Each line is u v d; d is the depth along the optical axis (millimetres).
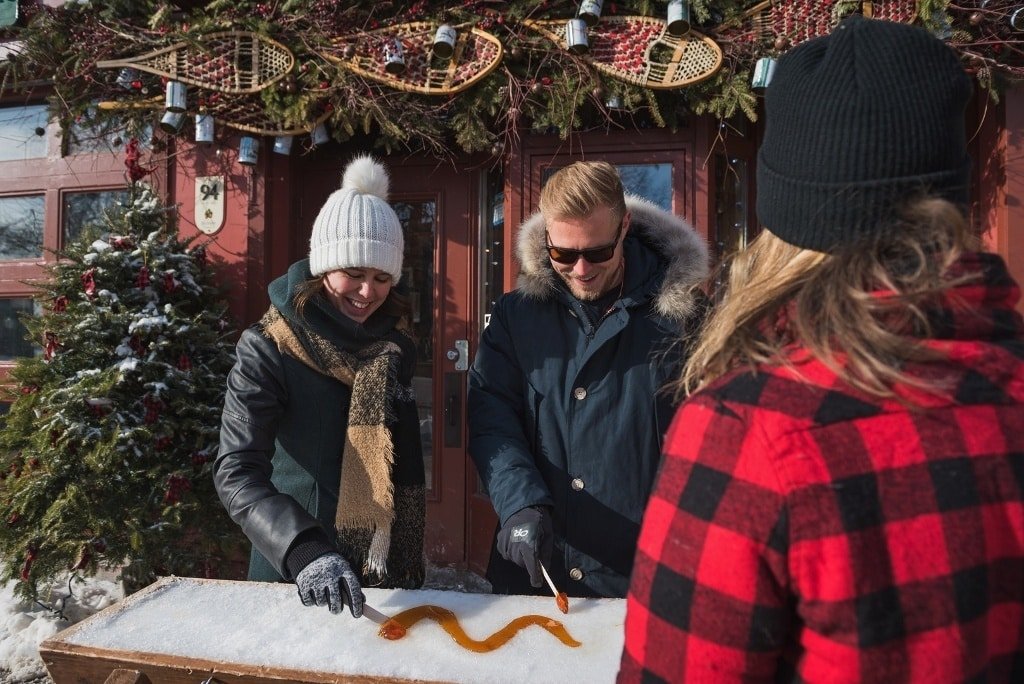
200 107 3135
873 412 564
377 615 1340
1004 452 557
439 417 3535
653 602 624
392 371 1675
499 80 2879
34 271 3721
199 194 3338
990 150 2949
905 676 533
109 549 2680
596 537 1637
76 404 2650
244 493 1395
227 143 3322
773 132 690
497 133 3188
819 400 580
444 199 3580
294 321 1615
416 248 3629
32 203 3766
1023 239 2830
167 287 2914
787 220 664
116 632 1285
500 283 3471
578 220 1542
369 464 1584
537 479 1570
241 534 2818
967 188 649
